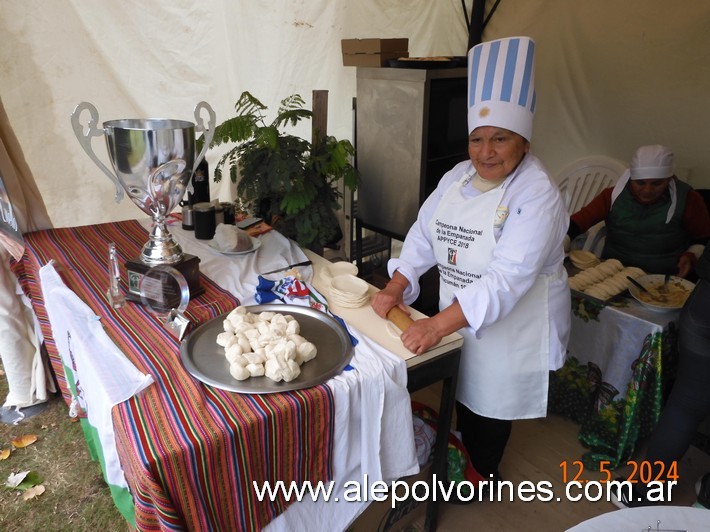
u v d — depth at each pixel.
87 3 2.16
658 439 1.71
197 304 1.37
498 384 1.56
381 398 1.13
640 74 2.71
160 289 1.30
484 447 1.77
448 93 2.66
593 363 1.99
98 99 2.30
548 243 1.32
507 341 1.50
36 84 2.14
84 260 1.67
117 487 1.08
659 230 2.17
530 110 1.30
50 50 2.13
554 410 2.26
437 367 1.30
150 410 0.97
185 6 2.37
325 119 2.17
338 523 1.19
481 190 1.46
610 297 1.90
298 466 1.05
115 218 2.53
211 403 1.00
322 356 1.18
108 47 2.26
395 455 1.23
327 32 2.81
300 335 1.26
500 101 1.28
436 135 2.71
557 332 1.53
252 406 0.99
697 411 1.62
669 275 2.09
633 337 1.81
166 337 1.23
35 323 2.08
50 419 2.14
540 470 2.00
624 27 2.71
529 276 1.32
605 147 2.94
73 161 2.32
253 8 2.54
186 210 1.97
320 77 2.90
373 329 1.35
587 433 2.08
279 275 1.60
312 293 1.49
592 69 2.88
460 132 2.83
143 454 0.86
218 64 2.56
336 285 1.55
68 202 2.37
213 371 1.09
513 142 1.31
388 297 1.45
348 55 2.83
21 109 2.13
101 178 2.42
